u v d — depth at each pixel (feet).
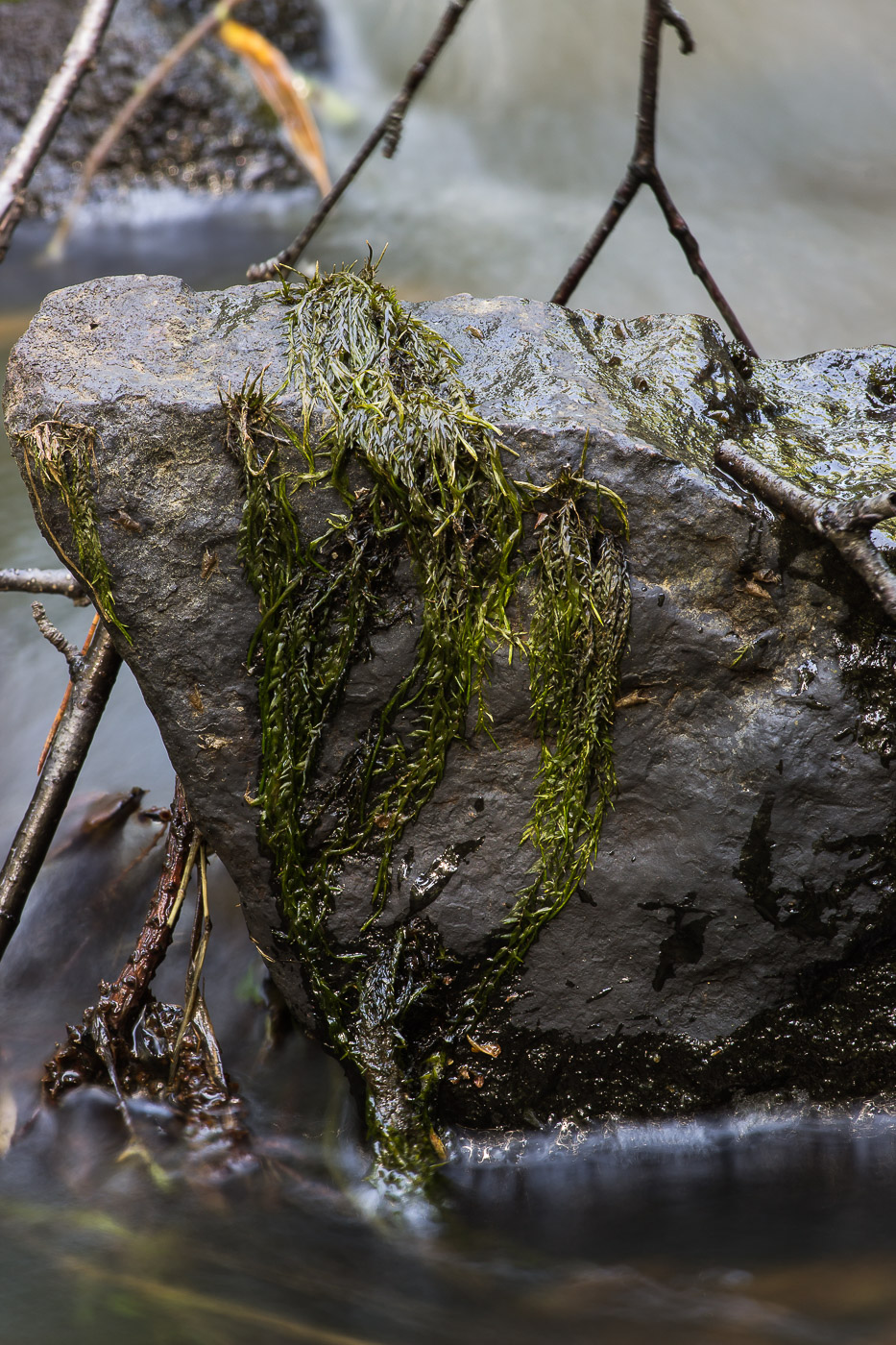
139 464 3.62
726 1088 3.75
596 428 3.62
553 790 3.68
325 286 3.71
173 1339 3.56
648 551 3.64
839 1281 3.57
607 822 3.70
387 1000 3.72
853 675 3.66
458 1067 3.74
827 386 3.79
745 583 3.65
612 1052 3.74
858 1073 3.74
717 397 3.72
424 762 3.68
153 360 3.66
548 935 3.72
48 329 3.69
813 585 3.65
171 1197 3.73
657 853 3.69
